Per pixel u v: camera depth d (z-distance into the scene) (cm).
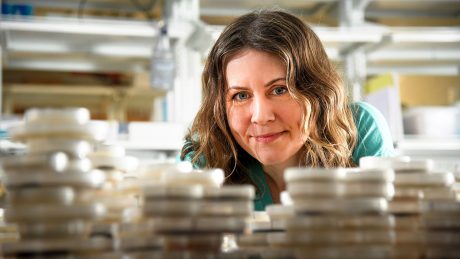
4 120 281
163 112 345
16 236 79
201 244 63
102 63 360
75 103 397
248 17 129
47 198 61
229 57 124
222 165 142
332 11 377
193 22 290
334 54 354
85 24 281
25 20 276
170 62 298
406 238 63
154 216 62
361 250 60
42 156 62
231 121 127
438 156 370
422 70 418
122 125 296
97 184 64
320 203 62
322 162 134
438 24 401
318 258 60
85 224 64
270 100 120
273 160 123
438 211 64
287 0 364
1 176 66
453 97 373
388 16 403
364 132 152
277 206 68
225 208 65
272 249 63
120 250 61
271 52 118
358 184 63
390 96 330
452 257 61
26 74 369
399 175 68
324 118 136
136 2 355
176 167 71
